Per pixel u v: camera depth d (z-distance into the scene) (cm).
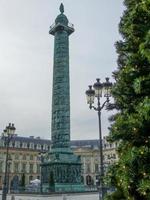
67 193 4600
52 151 5431
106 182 875
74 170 5375
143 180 698
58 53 5753
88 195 4406
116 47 1023
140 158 721
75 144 10975
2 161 9194
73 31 6128
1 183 8969
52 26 6144
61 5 6306
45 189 5106
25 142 9962
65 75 5606
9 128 3041
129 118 788
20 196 4438
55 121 5478
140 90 779
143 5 809
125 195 800
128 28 893
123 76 875
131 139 797
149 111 715
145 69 826
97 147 10638
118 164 817
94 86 1933
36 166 9906
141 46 772
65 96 5497
